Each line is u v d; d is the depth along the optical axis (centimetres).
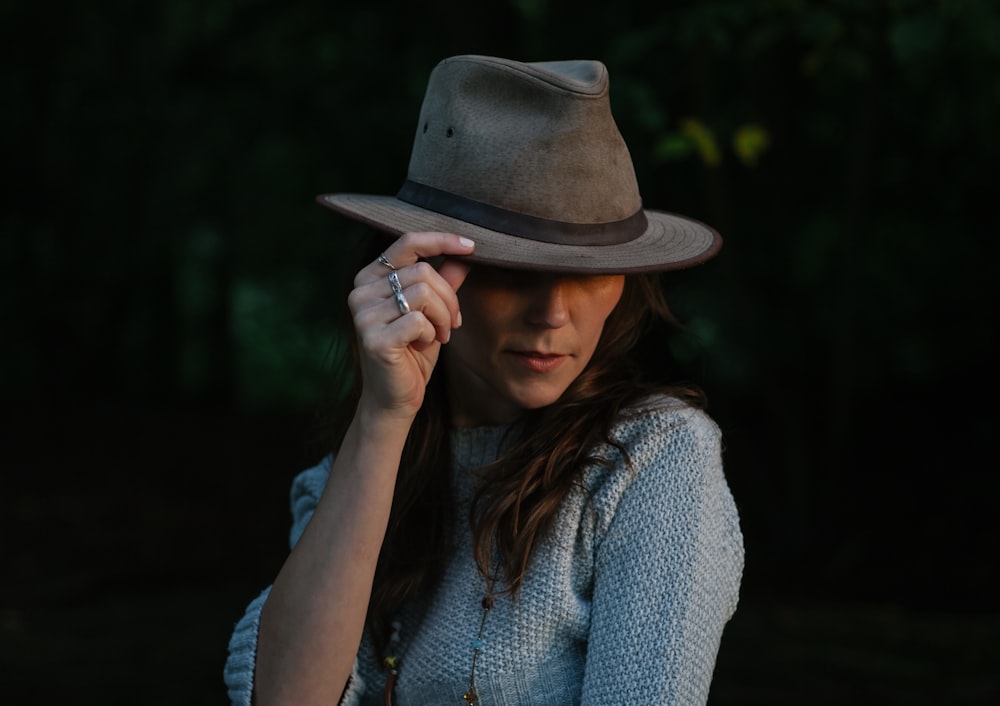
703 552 145
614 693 141
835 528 524
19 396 902
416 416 163
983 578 471
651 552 146
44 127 883
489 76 148
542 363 145
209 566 541
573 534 151
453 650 153
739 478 565
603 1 518
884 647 361
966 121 495
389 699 157
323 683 144
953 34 389
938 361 632
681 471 149
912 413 629
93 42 859
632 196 153
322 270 827
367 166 663
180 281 1091
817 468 575
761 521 541
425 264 137
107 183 899
